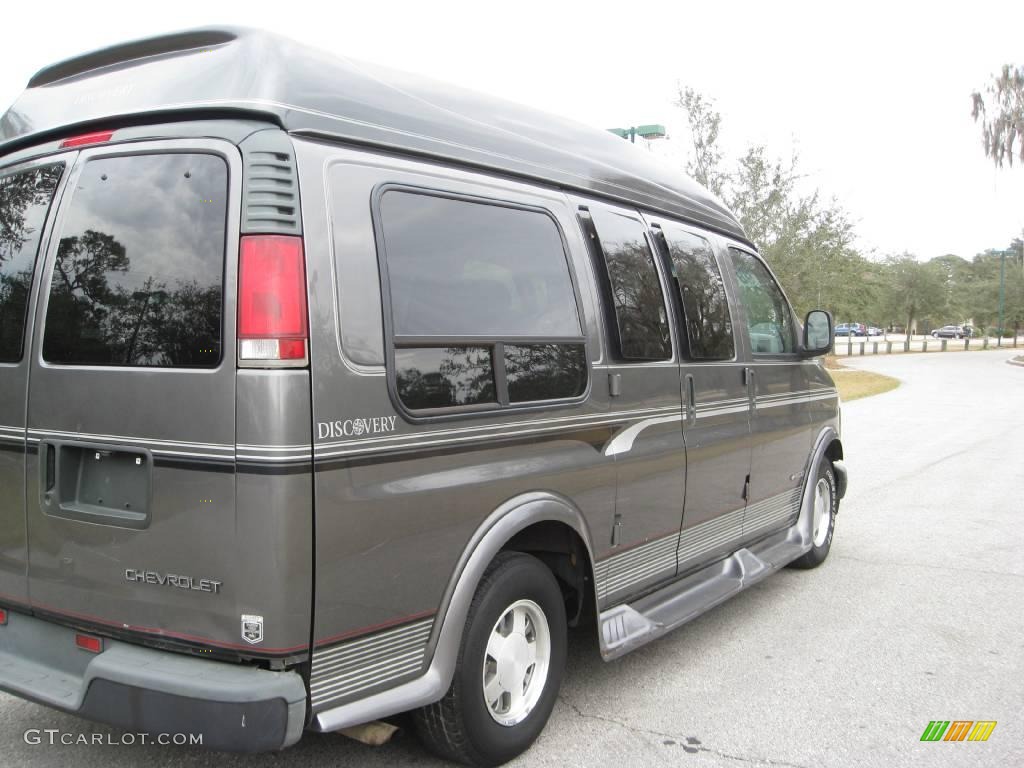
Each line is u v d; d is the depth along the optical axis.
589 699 4.09
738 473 5.12
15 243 3.16
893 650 4.77
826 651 4.76
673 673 4.42
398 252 2.98
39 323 3.02
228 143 2.73
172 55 3.06
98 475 2.89
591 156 4.27
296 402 2.58
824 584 6.07
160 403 2.71
